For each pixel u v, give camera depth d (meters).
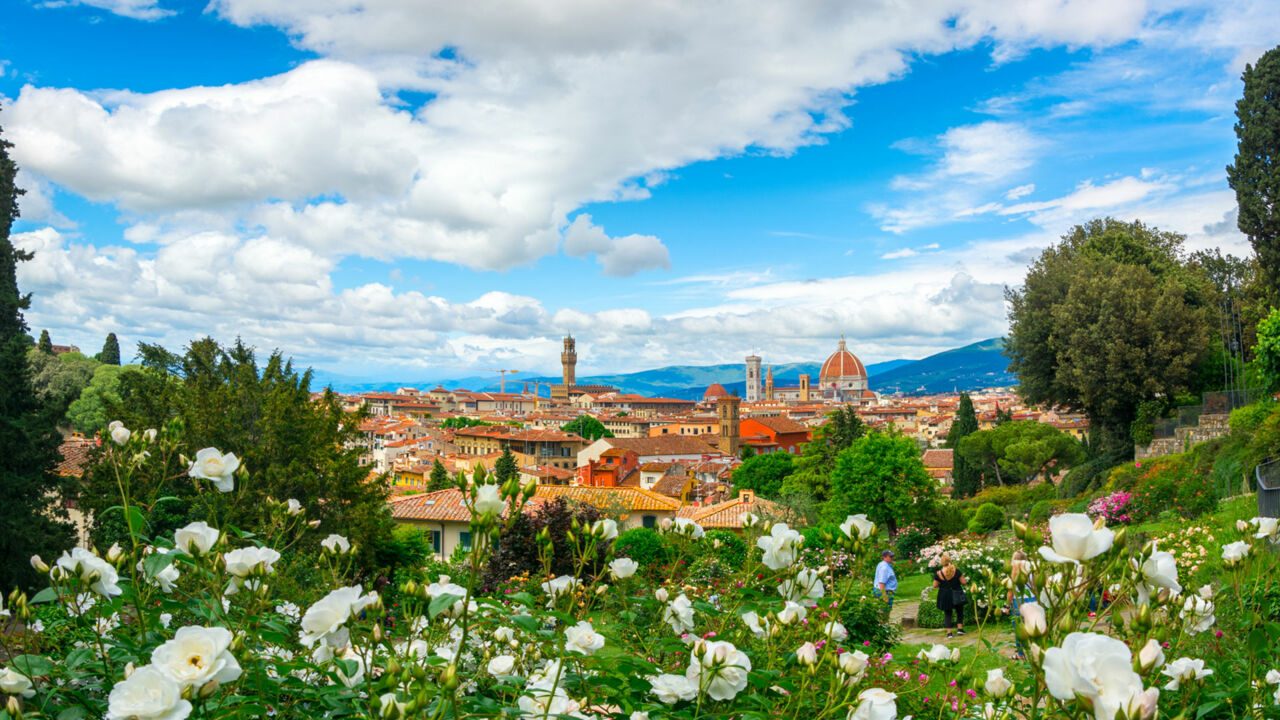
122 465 3.87
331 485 23.73
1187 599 3.28
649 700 3.14
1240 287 49.97
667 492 82.62
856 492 36.97
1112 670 1.68
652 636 3.80
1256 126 35.19
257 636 3.02
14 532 20.52
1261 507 13.09
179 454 4.06
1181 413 31.78
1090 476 37.78
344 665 2.69
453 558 17.66
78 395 24.50
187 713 2.08
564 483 85.12
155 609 3.10
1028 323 41.25
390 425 156.88
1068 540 2.15
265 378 27.58
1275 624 2.93
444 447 141.25
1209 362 37.16
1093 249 45.94
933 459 92.00
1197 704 2.97
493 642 3.58
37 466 23.03
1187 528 13.64
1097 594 2.52
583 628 3.13
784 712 3.11
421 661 3.01
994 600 3.46
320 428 25.61
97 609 3.05
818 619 4.04
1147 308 37.00
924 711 3.95
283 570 4.60
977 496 46.78
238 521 12.13
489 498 2.45
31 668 2.72
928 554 20.73
